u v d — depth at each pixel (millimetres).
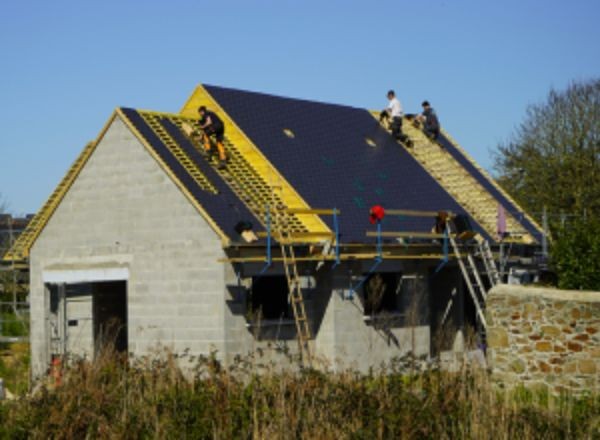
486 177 42438
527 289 24422
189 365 28812
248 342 28969
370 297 32062
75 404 19500
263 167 32688
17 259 34500
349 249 30828
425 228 34250
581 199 53000
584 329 23531
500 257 35469
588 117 54500
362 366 31312
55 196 33938
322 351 30734
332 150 35938
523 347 24234
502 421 18188
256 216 30062
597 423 19172
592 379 23359
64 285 32750
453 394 19172
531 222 40062
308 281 30734
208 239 28844
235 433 18453
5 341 37281
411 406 18719
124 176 30953
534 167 54844
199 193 29672
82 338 32688
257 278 29922
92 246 31609
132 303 30453
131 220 30688
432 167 39094
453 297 35719
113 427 18469
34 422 19109
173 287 29516
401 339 32875
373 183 35375
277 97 37125
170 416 18828
